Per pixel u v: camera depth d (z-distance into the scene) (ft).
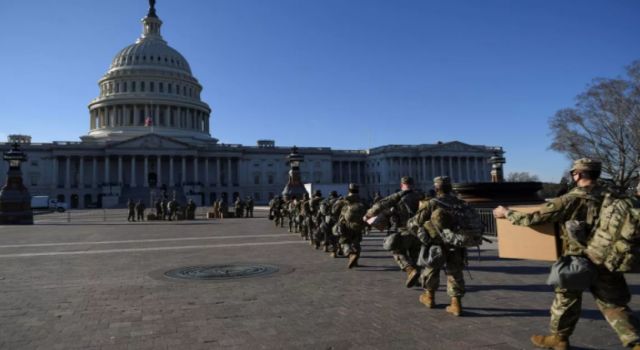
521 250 19.86
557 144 189.98
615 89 172.65
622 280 17.11
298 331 22.43
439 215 24.34
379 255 50.21
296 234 79.97
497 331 21.84
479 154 458.91
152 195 314.76
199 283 34.71
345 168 473.67
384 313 25.52
